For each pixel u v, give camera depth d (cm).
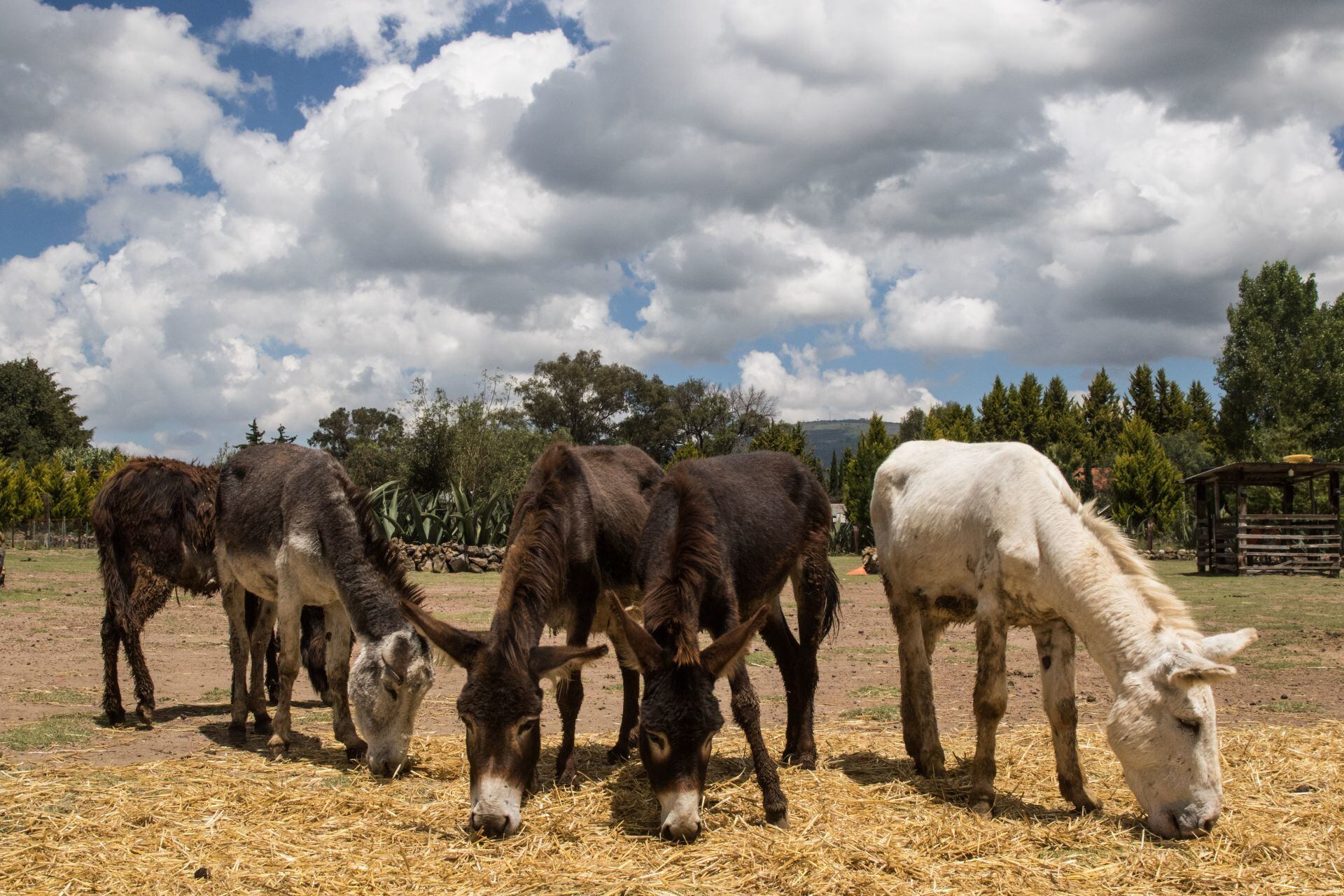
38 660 901
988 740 462
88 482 3559
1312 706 702
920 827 434
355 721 574
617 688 851
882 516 595
